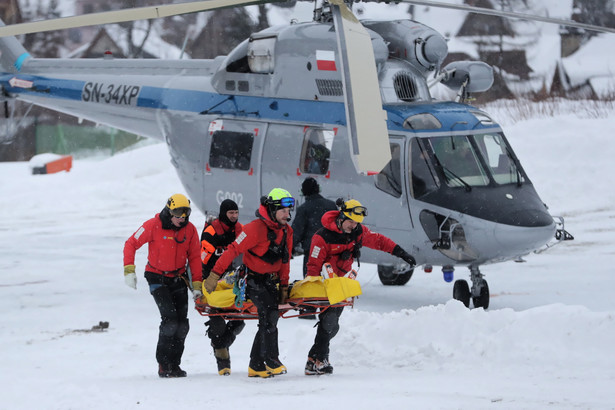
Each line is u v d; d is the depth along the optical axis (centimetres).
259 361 2817
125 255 2880
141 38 18888
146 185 10044
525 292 4666
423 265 4400
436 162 4141
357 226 2927
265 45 4734
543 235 4016
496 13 3781
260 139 4734
